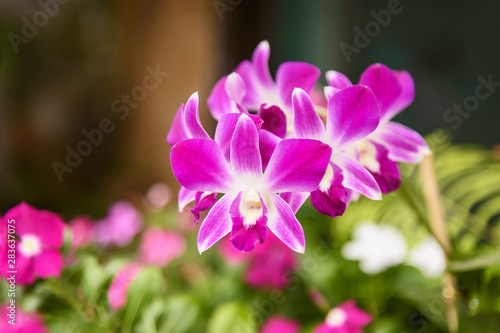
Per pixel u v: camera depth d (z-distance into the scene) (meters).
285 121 0.43
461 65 1.44
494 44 1.41
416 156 0.45
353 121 0.42
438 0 1.45
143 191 1.93
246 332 0.56
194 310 0.53
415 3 1.48
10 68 2.20
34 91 2.29
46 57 2.23
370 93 0.42
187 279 0.74
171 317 0.52
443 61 1.46
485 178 0.60
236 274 0.69
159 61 1.79
